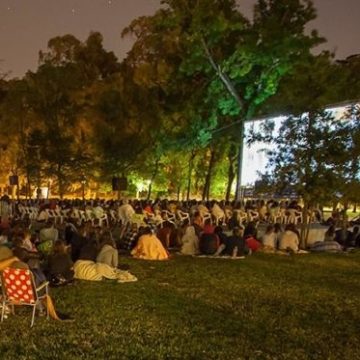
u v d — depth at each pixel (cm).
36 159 4241
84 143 4238
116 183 3164
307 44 3438
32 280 905
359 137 2056
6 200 2984
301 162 2089
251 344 875
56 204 2917
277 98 3247
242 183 3541
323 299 1238
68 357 779
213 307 1111
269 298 1221
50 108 4241
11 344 831
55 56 4359
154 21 3644
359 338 946
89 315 1003
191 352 819
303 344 893
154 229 2066
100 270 1339
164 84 3953
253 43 3488
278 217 2791
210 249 1820
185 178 4638
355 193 2062
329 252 2080
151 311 1054
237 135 3884
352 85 3325
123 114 4172
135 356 794
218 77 3712
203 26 3484
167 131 3969
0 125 4541
